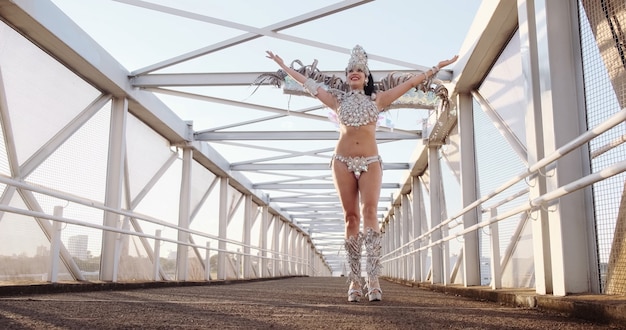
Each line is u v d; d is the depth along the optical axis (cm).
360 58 436
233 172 1513
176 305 349
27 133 651
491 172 706
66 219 570
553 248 377
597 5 360
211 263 1417
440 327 240
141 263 956
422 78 453
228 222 1556
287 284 1023
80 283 589
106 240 824
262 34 732
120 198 841
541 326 246
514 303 395
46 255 671
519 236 581
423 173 1377
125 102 860
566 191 311
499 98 667
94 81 791
